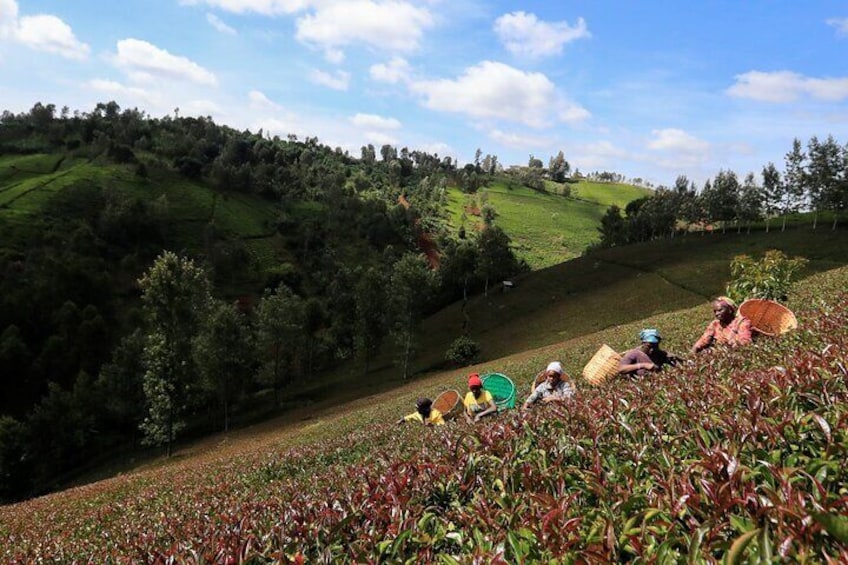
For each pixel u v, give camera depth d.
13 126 140.38
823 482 2.55
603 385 7.86
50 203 99.06
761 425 3.12
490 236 83.75
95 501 17.14
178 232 108.69
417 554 3.12
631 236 110.50
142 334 63.31
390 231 137.50
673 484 2.73
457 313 78.19
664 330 23.75
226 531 4.96
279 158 170.75
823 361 4.05
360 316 65.44
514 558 2.75
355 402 47.59
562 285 75.81
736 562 1.88
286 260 115.06
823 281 20.16
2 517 18.64
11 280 74.62
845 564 1.79
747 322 8.76
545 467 3.74
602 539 2.48
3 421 49.66
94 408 57.06
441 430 7.68
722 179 93.50
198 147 153.50
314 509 4.55
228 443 44.69
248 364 56.75
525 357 40.56
